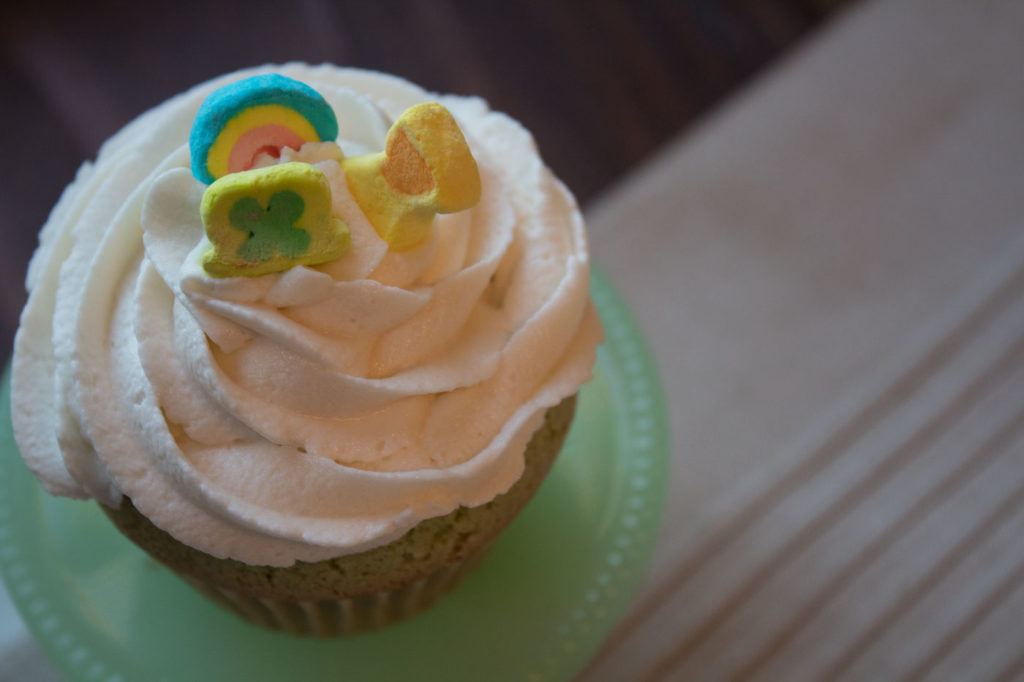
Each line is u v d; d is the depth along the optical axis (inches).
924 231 11.2
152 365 6.9
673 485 10.1
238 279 6.8
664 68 12.3
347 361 7.0
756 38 12.5
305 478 6.9
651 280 11.0
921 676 9.5
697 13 12.6
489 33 12.3
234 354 7.0
